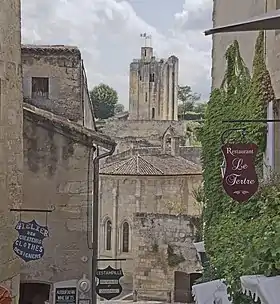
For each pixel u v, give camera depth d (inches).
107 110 3341.5
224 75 481.7
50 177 457.4
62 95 539.2
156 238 1004.6
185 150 1817.2
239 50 440.1
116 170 1461.6
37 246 360.8
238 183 283.6
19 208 390.6
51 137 458.0
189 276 973.2
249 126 367.9
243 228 317.4
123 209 1450.5
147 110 3100.4
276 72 337.4
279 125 340.8
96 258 465.7
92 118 708.7
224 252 315.3
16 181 382.3
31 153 456.4
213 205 461.4
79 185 460.4
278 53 334.0
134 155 1544.0
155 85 3097.9
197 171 1429.6
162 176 1417.3
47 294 483.2
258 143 357.1
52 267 457.1
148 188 1430.9
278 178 317.4
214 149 469.7
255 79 369.7
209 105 491.5
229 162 285.4
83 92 565.9
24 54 537.6
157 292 999.6
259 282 208.4
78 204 460.4
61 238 458.3
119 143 2101.4
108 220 1469.0
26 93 535.8
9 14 362.3
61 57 539.5
